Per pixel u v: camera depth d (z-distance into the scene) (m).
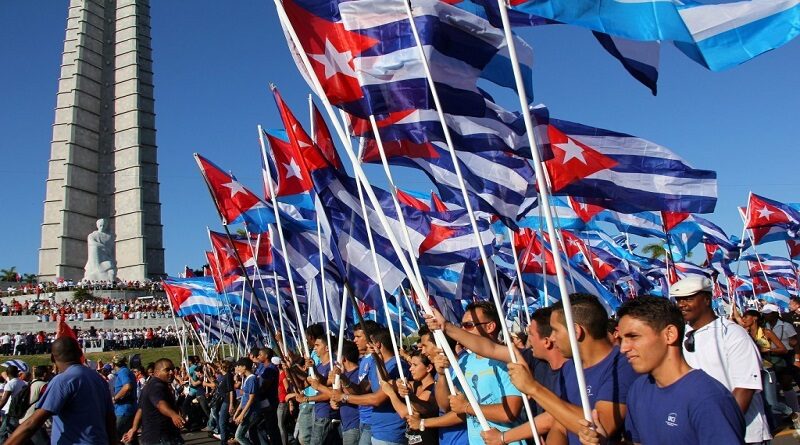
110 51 97.25
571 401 5.19
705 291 5.90
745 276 28.58
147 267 90.44
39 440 14.19
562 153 9.09
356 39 6.93
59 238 87.31
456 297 11.86
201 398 22.92
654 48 6.65
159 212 94.50
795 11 5.60
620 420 4.89
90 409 7.72
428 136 7.95
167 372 11.69
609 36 6.58
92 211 90.62
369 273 9.80
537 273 14.26
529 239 14.93
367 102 6.84
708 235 18.33
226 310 24.17
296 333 18.06
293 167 12.51
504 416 6.24
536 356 5.76
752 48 5.70
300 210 14.62
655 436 4.14
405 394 7.57
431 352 7.38
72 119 90.88
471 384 6.61
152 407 11.45
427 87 6.79
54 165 91.69
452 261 11.55
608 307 14.20
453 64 6.93
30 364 47.72
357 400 8.88
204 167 13.91
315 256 13.29
